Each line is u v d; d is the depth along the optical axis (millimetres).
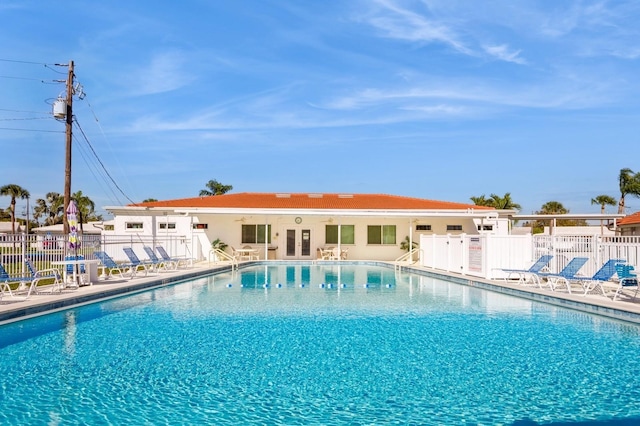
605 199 61031
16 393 6105
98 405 5715
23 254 13164
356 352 8141
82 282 14922
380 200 36000
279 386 6395
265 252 29188
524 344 8664
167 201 34156
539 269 14922
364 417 5387
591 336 9266
